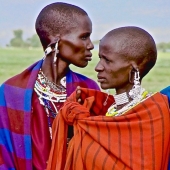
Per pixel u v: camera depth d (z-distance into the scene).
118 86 2.72
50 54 3.16
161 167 2.60
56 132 2.81
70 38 3.08
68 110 2.74
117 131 2.58
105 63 2.71
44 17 3.10
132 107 2.60
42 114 3.13
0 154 3.14
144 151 2.54
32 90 3.15
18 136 3.12
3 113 3.16
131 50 2.65
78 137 2.67
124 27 2.72
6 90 3.19
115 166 2.54
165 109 2.60
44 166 3.05
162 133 2.56
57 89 3.20
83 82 3.35
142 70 2.71
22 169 3.12
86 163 2.61
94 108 2.96
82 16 3.10
